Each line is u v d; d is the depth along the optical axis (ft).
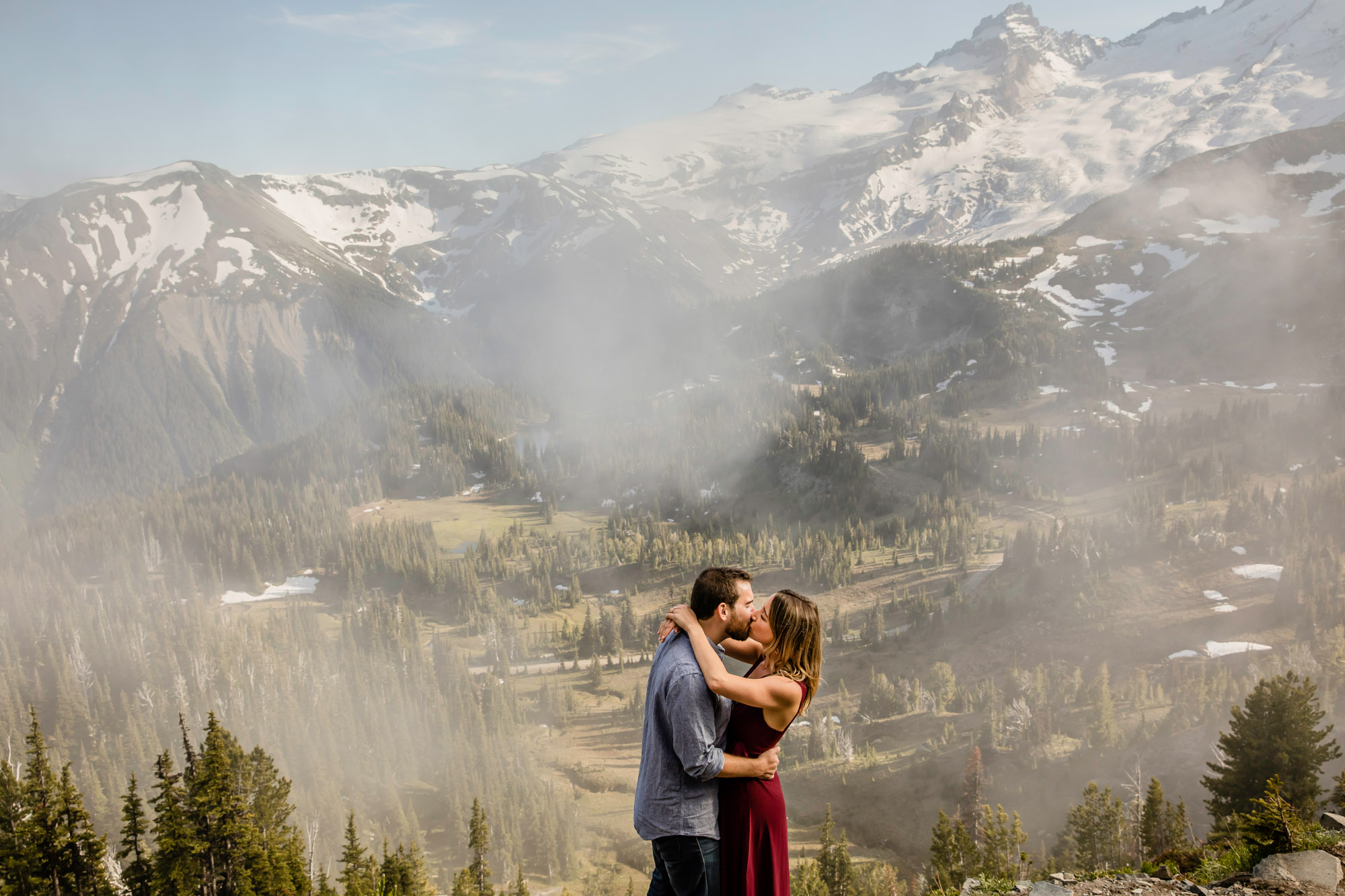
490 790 463.83
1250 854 44.65
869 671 638.94
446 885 404.36
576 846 454.81
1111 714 401.29
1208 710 377.91
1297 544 603.26
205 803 162.81
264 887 167.22
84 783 476.54
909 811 412.98
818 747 492.95
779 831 23.12
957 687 575.79
